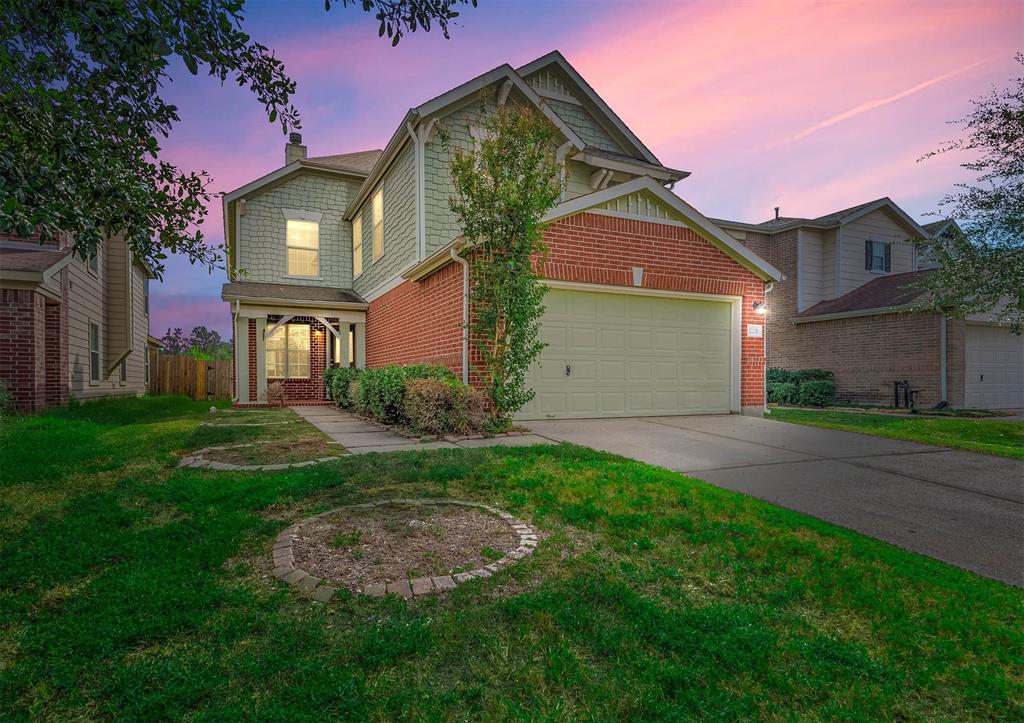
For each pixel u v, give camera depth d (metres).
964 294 9.71
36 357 10.21
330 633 2.25
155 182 3.75
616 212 9.30
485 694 1.87
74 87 2.98
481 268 7.68
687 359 10.10
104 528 3.51
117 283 15.45
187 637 2.21
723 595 2.65
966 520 3.99
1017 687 1.96
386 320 13.43
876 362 15.81
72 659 2.04
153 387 20.94
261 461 5.72
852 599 2.59
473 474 4.91
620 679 1.96
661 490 4.43
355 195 17.23
